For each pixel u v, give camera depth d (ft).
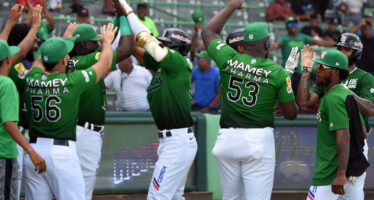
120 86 98.32
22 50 57.62
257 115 55.67
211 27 58.49
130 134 83.41
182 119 60.13
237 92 55.93
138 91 97.66
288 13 177.78
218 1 187.52
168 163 59.62
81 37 59.77
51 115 53.21
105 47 56.13
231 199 58.59
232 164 57.26
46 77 53.67
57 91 53.11
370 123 89.56
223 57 56.70
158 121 60.39
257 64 55.36
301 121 89.56
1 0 140.36
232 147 55.98
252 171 55.98
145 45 56.75
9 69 54.60
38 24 59.47
